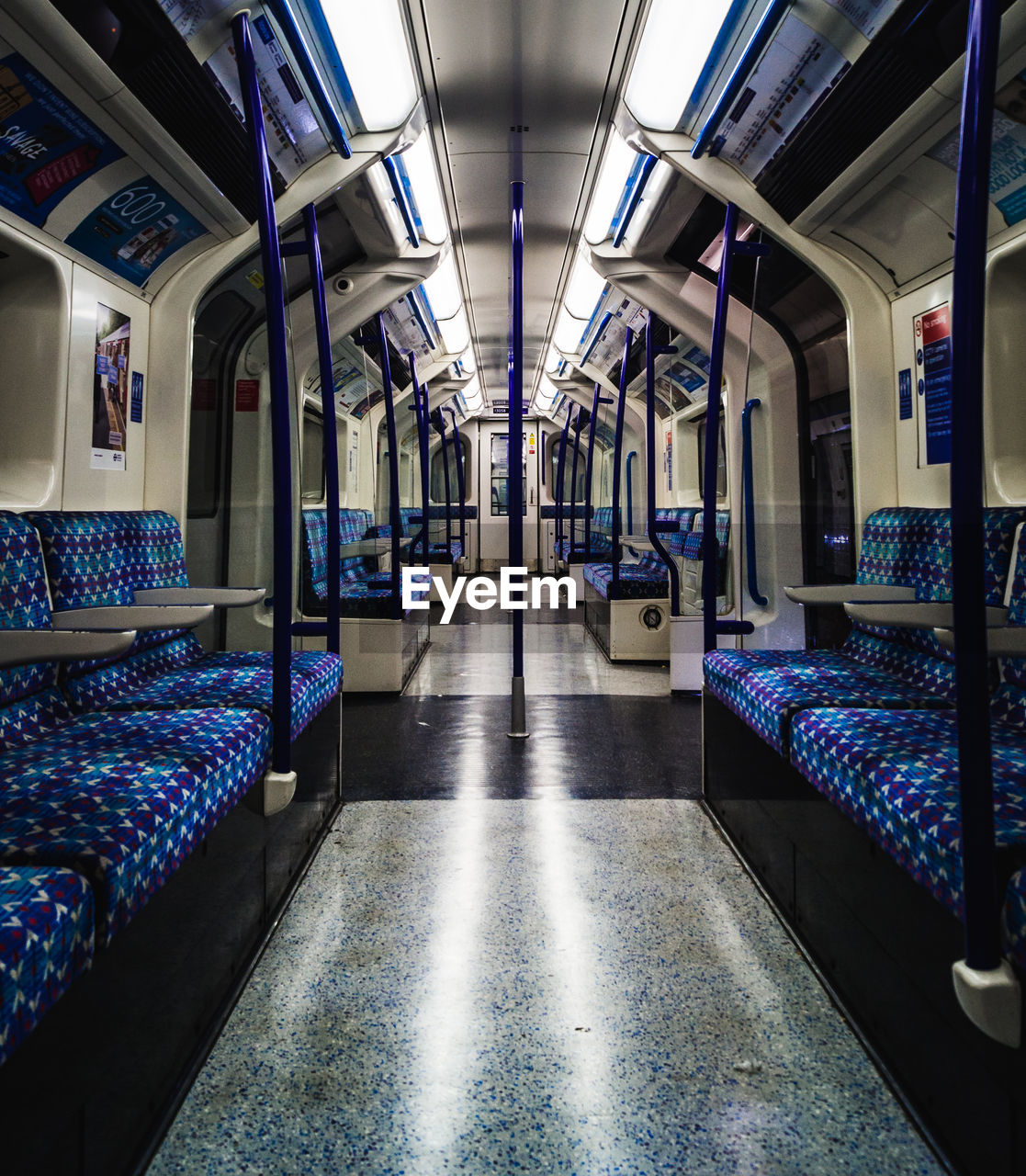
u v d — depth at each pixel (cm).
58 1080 103
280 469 191
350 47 262
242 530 399
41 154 222
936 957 130
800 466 406
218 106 244
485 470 1408
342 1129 131
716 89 288
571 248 496
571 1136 129
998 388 254
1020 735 189
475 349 824
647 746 376
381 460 912
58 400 254
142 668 253
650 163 348
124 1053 122
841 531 356
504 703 469
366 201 376
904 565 278
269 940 195
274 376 191
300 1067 147
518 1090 141
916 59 223
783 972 181
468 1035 157
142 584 263
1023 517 218
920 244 294
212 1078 144
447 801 300
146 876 125
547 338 766
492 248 493
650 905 214
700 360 576
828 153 277
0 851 115
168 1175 121
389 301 457
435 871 236
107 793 138
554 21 264
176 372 313
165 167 251
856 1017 161
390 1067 147
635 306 550
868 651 288
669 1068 147
